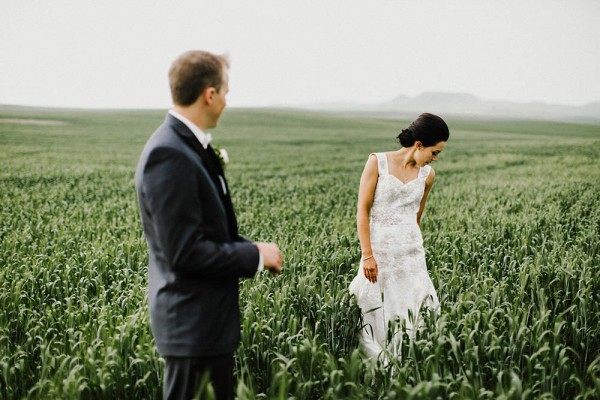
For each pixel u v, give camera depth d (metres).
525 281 4.77
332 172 24.67
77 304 4.96
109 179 19.81
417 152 4.20
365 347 4.34
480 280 5.17
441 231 7.80
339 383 3.04
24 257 6.30
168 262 2.46
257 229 8.66
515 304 4.19
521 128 80.12
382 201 4.38
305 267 5.78
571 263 5.37
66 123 67.25
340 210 11.73
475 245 6.71
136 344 3.79
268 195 15.08
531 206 10.89
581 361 3.77
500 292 4.77
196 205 2.46
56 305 4.82
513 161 27.70
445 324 3.73
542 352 3.48
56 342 3.85
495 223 8.64
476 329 3.64
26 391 3.53
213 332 2.67
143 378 3.28
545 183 16.02
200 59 2.55
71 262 6.05
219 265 2.49
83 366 3.34
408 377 3.48
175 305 2.61
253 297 4.67
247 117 88.44
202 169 2.55
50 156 31.20
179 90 2.55
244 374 3.54
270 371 3.66
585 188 14.14
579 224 8.34
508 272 5.56
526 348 3.72
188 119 2.62
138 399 3.47
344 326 4.17
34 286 5.21
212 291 2.66
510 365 3.52
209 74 2.55
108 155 33.09
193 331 2.61
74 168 24.28
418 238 4.48
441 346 3.45
